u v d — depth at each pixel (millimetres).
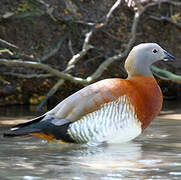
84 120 8578
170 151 8133
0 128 10570
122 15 16203
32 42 15430
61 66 15500
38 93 15430
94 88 8758
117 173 6602
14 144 8727
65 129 8656
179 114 12742
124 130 8602
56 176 6441
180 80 15086
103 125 8531
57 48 15359
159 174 6555
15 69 15086
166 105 14812
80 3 16016
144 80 8977
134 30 15344
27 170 6762
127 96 8602
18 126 8922
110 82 8805
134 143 8852
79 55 14766
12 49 15117
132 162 7281
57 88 14336
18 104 15336
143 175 6496
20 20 15344
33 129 8703
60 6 15750
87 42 15023
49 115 8914
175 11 16812
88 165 7059
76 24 15734
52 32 15633
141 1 15930
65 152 8031
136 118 8680
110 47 15883
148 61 9203
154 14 16609
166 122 11367
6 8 15359
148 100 8828
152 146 8578
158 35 16516
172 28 16609
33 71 15164
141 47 9242
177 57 16531
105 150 8219
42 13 15477
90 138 8602
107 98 8555
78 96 8797
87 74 15609
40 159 7457
